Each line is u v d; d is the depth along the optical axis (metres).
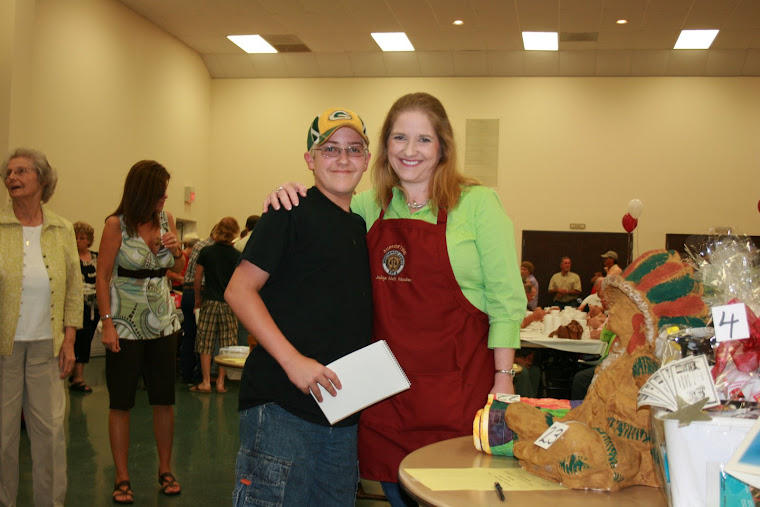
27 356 3.15
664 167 12.92
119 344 3.72
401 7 10.85
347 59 13.52
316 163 1.93
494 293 1.99
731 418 1.04
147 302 3.74
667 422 1.08
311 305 1.81
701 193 12.83
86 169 9.91
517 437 1.48
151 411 6.27
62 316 3.25
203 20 11.65
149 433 5.45
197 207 13.71
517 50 12.93
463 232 2.01
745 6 10.35
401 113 2.05
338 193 1.94
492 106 13.34
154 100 11.85
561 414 1.56
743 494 1.00
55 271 3.20
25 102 7.67
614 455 1.26
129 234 3.62
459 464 1.47
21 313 3.12
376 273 2.03
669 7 10.48
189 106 13.20
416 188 2.08
